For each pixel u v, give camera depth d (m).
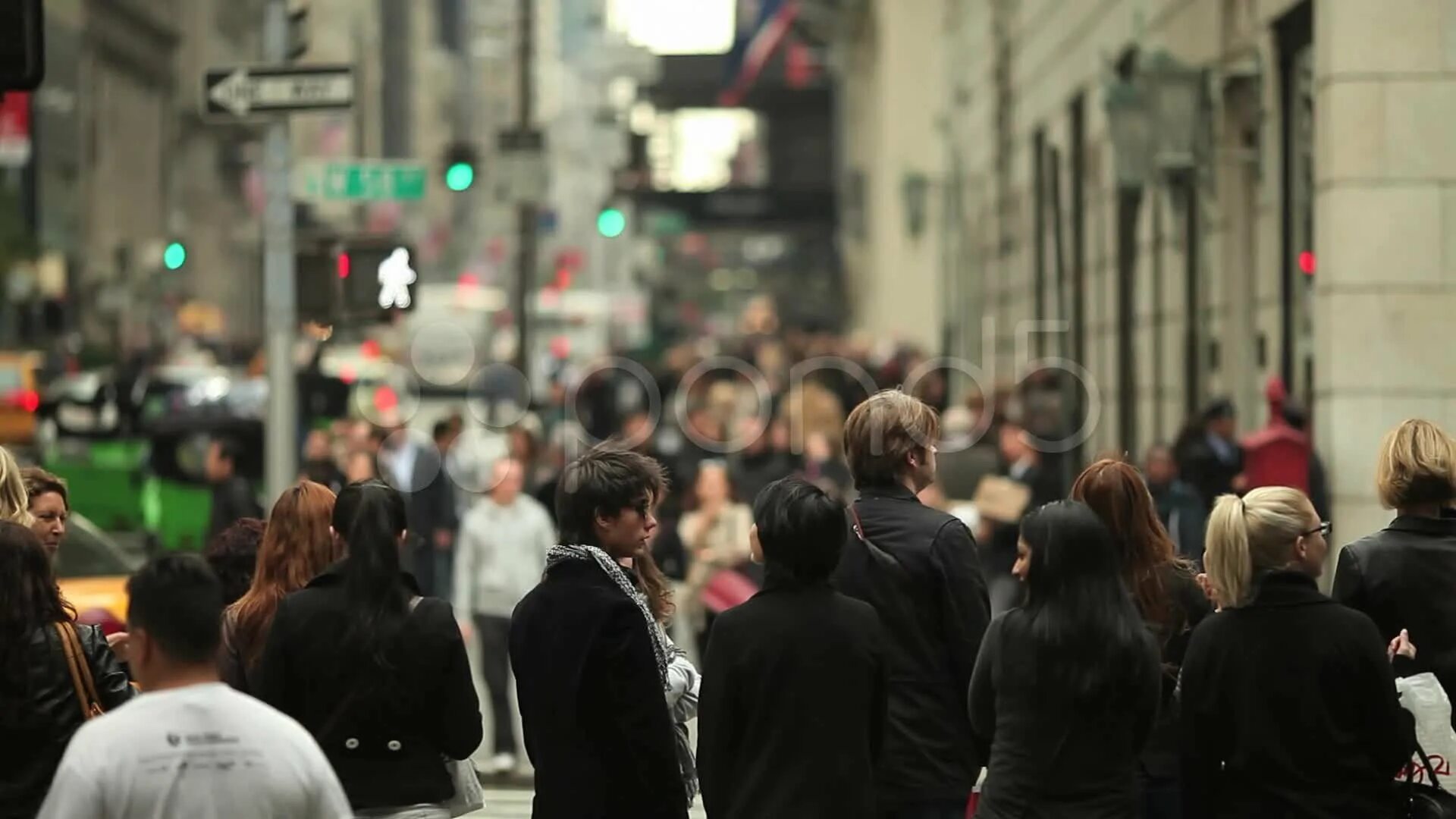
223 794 11.09
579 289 178.62
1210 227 44.69
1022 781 14.47
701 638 33.19
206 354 85.56
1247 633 14.84
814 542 15.03
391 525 15.14
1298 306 38.69
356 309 33.56
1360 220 33.59
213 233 154.12
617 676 14.84
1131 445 54.00
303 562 16.67
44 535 18.64
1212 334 44.88
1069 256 63.38
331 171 36.62
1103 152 57.03
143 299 123.06
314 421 49.53
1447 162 33.47
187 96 151.38
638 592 15.34
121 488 55.19
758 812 14.85
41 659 14.88
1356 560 16.95
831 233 192.75
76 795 11.02
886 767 16.27
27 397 62.69
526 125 65.69
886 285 129.50
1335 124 33.66
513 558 31.83
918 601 16.42
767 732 14.93
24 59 18.56
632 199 140.12
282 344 34.09
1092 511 14.72
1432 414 33.47
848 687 14.95
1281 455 33.19
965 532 16.55
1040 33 69.62
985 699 14.94
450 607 15.25
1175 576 16.53
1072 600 14.45
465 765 15.70
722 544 33.97
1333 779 14.73
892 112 127.31
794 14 193.38
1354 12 33.50
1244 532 14.90
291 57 34.69
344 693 14.90
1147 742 15.08
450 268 159.88
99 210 124.88
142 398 64.44
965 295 87.38
